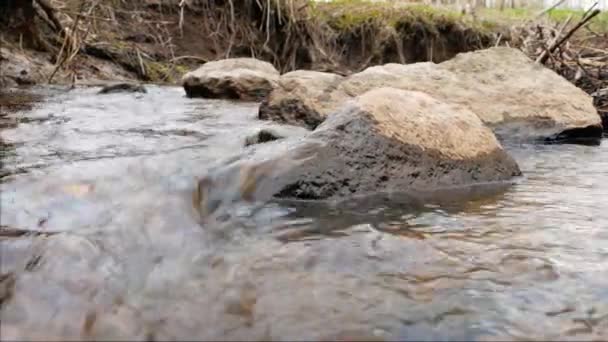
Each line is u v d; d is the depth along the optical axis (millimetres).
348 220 2137
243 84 6926
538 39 7660
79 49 9211
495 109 4617
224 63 7816
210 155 2799
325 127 2678
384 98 2836
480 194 2604
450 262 1739
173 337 1316
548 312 1442
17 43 8656
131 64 10227
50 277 1570
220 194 2309
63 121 4281
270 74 7668
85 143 3354
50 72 8516
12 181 2248
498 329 1353
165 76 10680
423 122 2820
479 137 2963
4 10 8609
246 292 1525
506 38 13734
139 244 1822
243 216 2166
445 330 1345
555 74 4992
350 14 14203
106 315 1406
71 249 1709
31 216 1965
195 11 12797
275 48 13414
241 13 13180
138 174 2396
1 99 5715
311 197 2379
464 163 2809
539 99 4691
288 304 1460
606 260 1780
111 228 1899
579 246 1905
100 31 10719
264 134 3301
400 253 1803
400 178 2602
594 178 3049
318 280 1602
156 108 5488
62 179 2270
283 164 2445
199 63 12086
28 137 3521
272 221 2109
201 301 1478
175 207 2107
